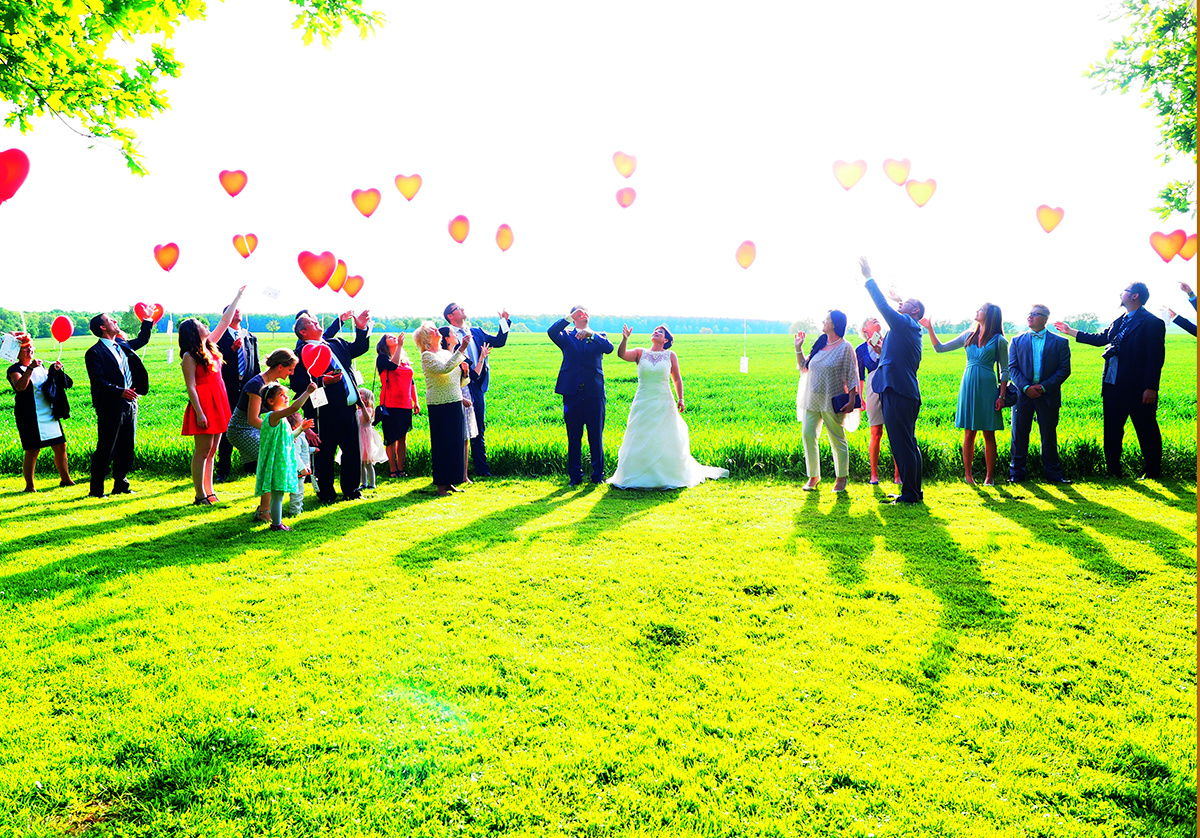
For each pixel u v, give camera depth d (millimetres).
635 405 7438
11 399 19500
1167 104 10656
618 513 6176
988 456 7180
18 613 3750
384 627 3564
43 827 2090
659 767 2369
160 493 7273
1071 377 23844
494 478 8117
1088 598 3848
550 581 4266
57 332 7566
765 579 4234
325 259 7082
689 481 7445
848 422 7047
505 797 2232
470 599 3973
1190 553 4609
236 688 2914
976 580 4176
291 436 5668
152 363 36406
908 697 2803
